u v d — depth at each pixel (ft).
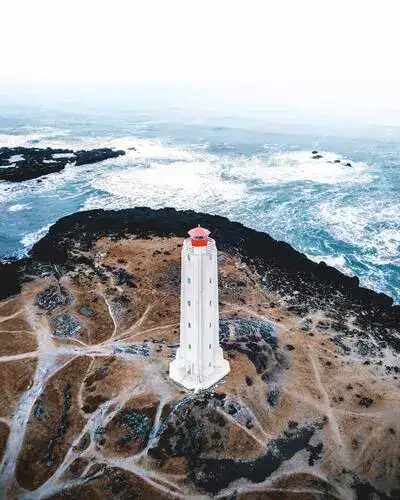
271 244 177.37
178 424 98.37
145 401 103.91
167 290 147.43
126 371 112.98
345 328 133.28
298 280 156.97
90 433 98.27
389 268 166.91
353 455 94.63
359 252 177.37
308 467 92.32
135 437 96.99
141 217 198.39
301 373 114.73
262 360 117.08
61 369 114.93
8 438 97.35
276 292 149.48
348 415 103.35
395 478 90.58
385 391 110.52
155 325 131.23
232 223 193.98
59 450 95.09
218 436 96.48
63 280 152.05
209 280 92.94
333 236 189.06
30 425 100.32
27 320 133.28
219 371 108.06
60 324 131.23
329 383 112.16
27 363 116.88
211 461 92.89
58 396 107.34
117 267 159.84
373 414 103.60
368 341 128.47
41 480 89.66
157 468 91.45
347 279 157.17
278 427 100.07
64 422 100.73
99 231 185.78
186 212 204.74
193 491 87.61
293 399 106.83
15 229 196.95
